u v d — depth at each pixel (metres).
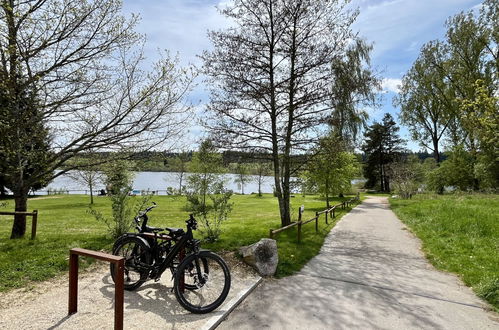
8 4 6.62
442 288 5.47
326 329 3.82
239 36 10.51
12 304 4.19
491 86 25.00
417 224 12.46
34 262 5.77
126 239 4.99
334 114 11.23
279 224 12.52
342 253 8.03
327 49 10.19
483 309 4.59
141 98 8.25
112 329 3.56
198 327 3.70
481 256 7.18
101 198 35.88
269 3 10.33
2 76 6.70
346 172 21.98
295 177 12.44
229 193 9.13
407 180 30.67
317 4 10.12
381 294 5.09
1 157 7.87
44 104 7.77
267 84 10.70
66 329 3.54
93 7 7.76
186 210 20.64
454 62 28.06
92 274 5.49
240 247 7.40
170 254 4.64
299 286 5.39
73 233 10.29
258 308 4.43
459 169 30.06
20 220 8.72
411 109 33.31
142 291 4.83
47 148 8.52
